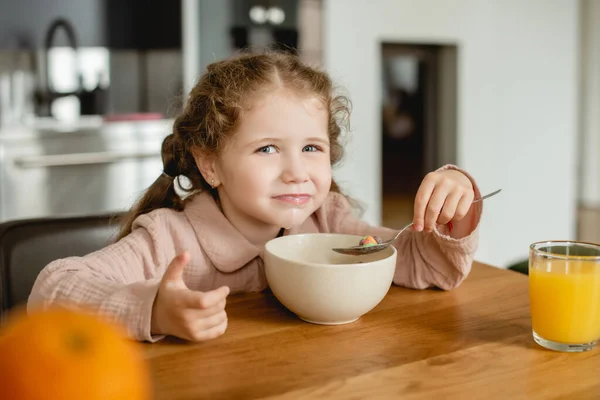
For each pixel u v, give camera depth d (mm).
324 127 979
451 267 906
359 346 692
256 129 922
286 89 936
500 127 4039
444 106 3938
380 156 3713
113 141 2939
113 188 2959
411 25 3625
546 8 4129
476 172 3980
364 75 3521
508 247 4199
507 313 812
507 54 4004
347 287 732
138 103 3412
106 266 854
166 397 566
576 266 665
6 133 2725
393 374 615
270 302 866
